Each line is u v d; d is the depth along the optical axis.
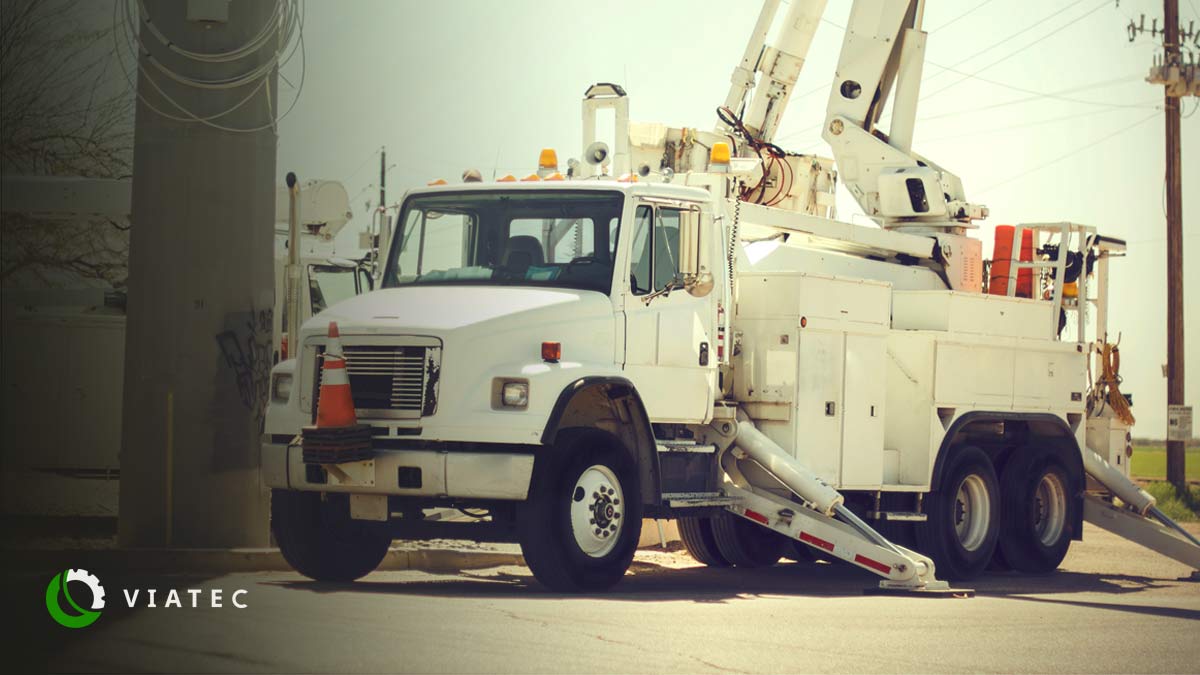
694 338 12.88
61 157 22.11
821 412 14.13
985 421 16.50
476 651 8.20
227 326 14.00
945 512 15.68
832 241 16.61
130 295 14.08
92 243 22.02
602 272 12.26
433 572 13.88
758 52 18.67
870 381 14.84
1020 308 16.88
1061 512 17.48
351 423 11.17
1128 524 17.70
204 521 13.95
